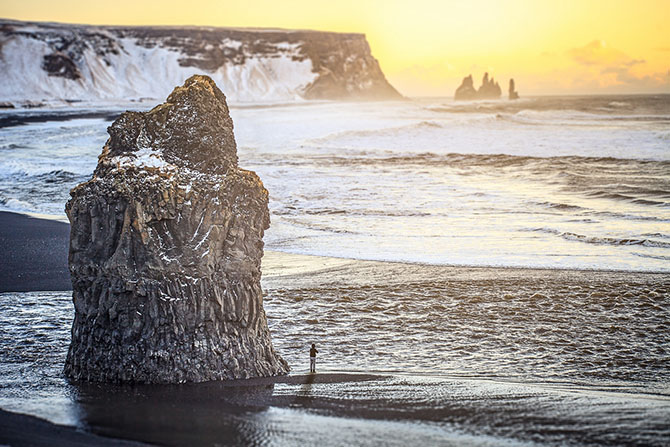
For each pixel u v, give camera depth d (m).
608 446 22.58
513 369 33.88
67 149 137.25
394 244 64.88
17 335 38.34
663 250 61.06
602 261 56.94
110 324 30.84
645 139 162.88
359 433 23.84
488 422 25.09
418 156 138.88
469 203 88.19
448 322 41.97
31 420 25.19
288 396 28.62
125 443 22.83
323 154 141.88
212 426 24.62
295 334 39.78
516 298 46.81
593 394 29.28
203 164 32.31
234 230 31.78
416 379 31.66
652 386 31.30
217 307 31.17
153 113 33.06
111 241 30.98
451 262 57.31
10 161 115.12
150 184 30.91
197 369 30.48
